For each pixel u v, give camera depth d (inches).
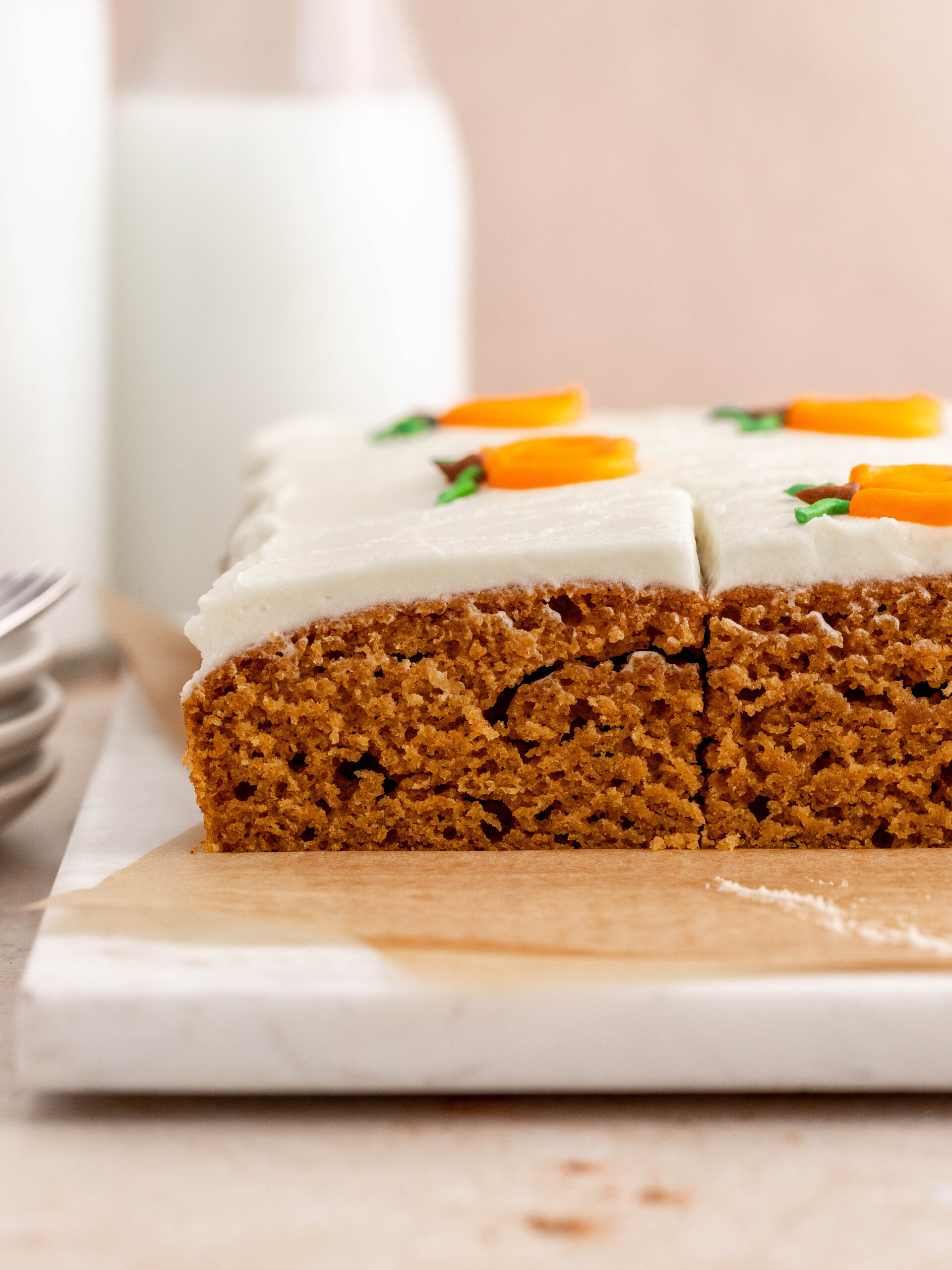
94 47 16.4
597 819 10.8
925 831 10.7
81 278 16.4
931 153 23.8
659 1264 7.9
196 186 17.4
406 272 18.0
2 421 16.0
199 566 18.2
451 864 10.4
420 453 13.6
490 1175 8.4
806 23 23.4
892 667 10.6
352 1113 8.8
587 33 23.4
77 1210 8.2
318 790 10.8
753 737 10.8
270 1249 8.0
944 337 24.6
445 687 10.7
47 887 11.4
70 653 16.4
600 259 24.2
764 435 13.4
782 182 24.0
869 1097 8.9
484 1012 8.7
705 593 10.7
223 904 9.5
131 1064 8.7
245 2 17.6
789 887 9.9
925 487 11.0
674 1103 8.9
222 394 17.8
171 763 12.5
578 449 12.3
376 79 17.8
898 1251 8.0
